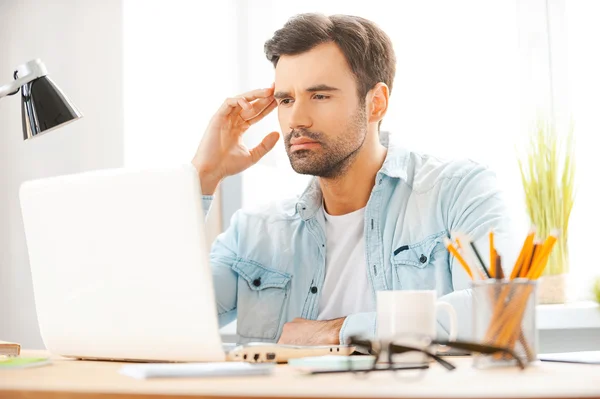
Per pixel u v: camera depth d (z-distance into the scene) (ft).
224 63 10.30
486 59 9.29
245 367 3.45
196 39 10.23
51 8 10.48
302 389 2.70
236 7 10.31
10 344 5.03
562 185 8.13
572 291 8.21
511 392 2.56
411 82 9.50
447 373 3.41
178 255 4.01
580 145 8.96
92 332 4.45
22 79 6.02
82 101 10.30
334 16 6.77
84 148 10.24
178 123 10.18
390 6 9.62
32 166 10.36
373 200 6.86
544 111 9.06
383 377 3.26
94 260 4.36
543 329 8.04
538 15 9.14
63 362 4.54
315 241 7.04
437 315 5.24
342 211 7.04
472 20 9.34
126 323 4.26
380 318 3.95
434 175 6.89
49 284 4.66
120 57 10.21
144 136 10.19
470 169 6.85
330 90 6.53
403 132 9.50
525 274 3.74
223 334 9.40
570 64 9.07
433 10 9.46
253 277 7.07
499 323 3.61
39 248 4.68
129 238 4.18
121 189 4.19
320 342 5.47
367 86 6.74
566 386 2.77
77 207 4.41
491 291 3.63
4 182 10.39
